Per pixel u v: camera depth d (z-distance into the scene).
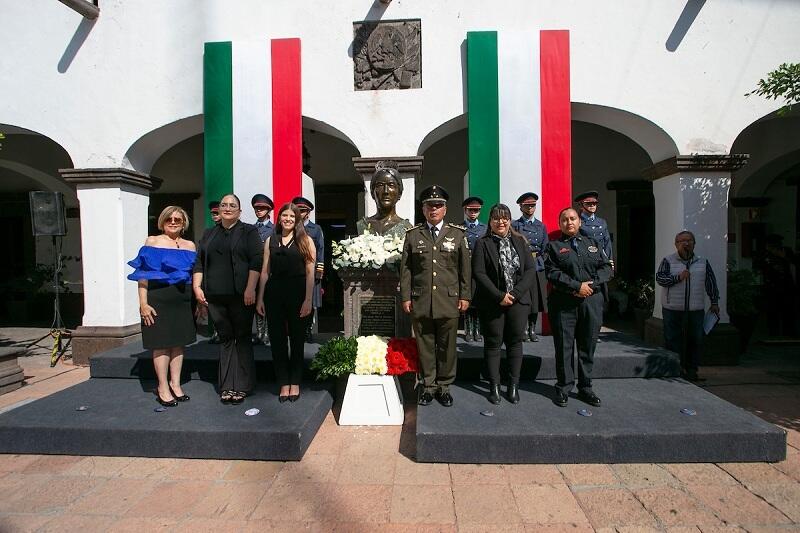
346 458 3.47
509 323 3.95
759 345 7.16
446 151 9.28
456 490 2.99
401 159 5.94
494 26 5.99
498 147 5.93
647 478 3.11
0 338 8.48
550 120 5.90
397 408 4.11
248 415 3.77
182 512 2.79
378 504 2.84
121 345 6.15
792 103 5.66
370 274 4.49
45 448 3.58
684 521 2.63
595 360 4.69
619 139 9.24
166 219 4.00
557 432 3.34
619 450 3.31
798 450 3.52
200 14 6.16
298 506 2.84
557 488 3.00
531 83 5.91
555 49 5.88
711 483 3.04
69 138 6.28
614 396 4.12
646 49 5.90
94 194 6.23
